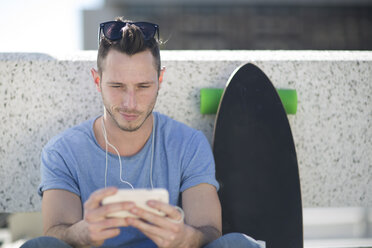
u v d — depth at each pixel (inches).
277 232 93.0
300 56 104.0
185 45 391.9
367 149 104.4
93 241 67.5
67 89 98.3
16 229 181.2
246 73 97.7
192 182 80.4
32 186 98.6
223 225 92.5
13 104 97.5
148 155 81.7
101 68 77.3
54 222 74.9
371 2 388.5
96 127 82.7
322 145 103.3
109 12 377.4
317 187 103.7
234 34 393.4
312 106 102.8
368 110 103.9
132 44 74.9
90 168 80.4
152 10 387.9
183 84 100.2
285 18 393.4
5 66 97.0
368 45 390.9
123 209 63.5
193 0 393.1
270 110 96.5
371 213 241.1
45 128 98.1
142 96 76.2
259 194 93.7
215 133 94.8
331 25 393.1
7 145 97.8
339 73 102.9
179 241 67.9
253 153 94.8
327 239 233.5
